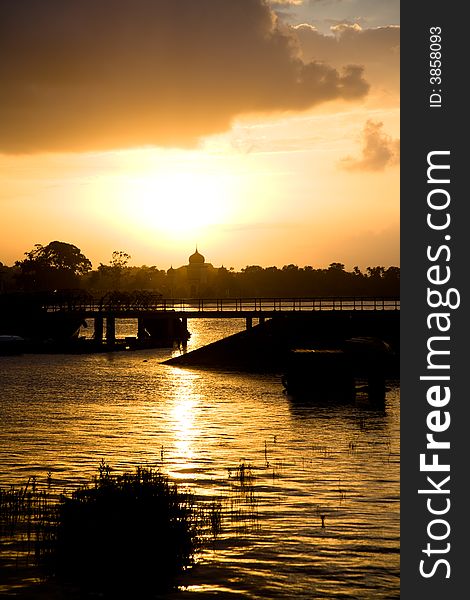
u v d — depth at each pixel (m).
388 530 25.47
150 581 21.20
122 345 113.75
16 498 28.52
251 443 41.19
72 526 22.77
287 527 25.56
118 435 43.72
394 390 66.00
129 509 23.16
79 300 129.62
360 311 89.38
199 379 74.94
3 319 118.94
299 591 20.69
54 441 41.59
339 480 32.16
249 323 98.38
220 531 25.02
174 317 105.38
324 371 61.06
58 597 20.19
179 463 35.66
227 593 20.50
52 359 98.12
